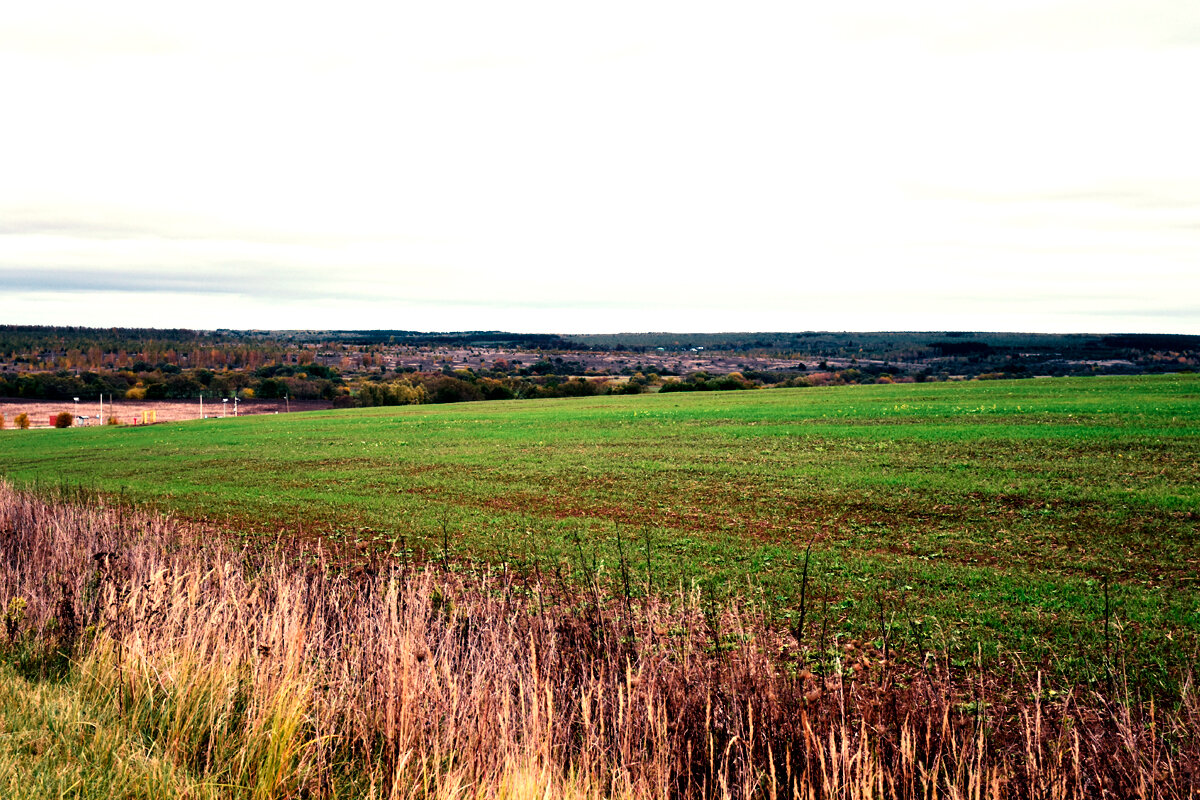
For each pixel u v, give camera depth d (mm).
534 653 6562
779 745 5684
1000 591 12469
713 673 6605
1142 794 5023
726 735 5816
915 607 11812
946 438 32719
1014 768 5809
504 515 21406
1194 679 8508
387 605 7863
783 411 52094
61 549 11570
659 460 30906
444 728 5789
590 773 5449
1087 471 23328
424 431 49875
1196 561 13773
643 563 15312
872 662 9445
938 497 20797
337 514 22359
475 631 7727
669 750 5652
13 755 5223
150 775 5031
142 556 10391
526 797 4793
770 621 11258
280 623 7617
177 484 30375
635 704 6102
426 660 6438
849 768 5070
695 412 54750
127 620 7590
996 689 8523
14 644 7684
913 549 15773
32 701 6164
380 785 5281
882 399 58875
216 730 5773
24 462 44406
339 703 6254
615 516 20703
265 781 5070
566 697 6480
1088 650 9648
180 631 7527
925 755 5508
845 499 21250
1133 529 16312
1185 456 25172
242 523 21250
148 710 6094
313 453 39812
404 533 19359
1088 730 6242
